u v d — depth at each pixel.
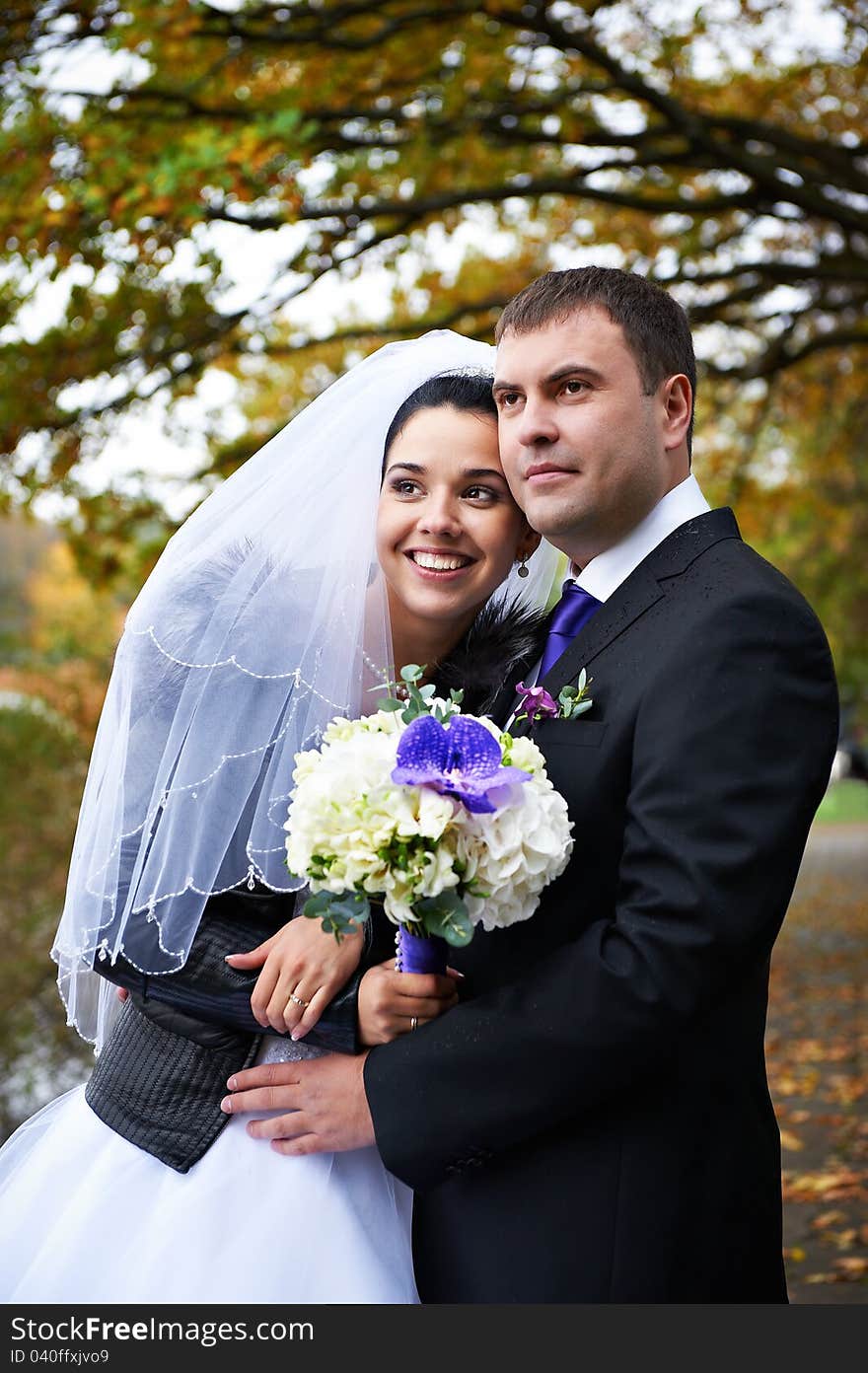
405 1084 1.84
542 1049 1.77
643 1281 1.81
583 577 2.07
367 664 2.20
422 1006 1.91
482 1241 1.89
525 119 6.72
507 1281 1.86
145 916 2.02
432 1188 1.86
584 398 1.96
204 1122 2.02
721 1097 1.94
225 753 2.02
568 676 1.98
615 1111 1.87
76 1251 1.96
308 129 5.15
